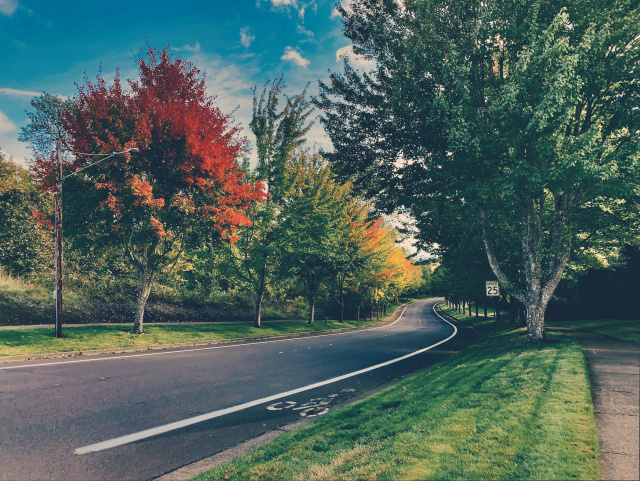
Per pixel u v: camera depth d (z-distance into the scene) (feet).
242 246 83.15
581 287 82.79
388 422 19.33
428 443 15.21
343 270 104.99
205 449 18.52
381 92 48.78
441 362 44.27
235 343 62.54
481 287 76.18
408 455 14.26
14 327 50.19
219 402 26.76
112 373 34.32
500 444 14.55
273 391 30.63
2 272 70.95
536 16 38.06
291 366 42.24
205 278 114.32
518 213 47.60
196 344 58.70
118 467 16.28
